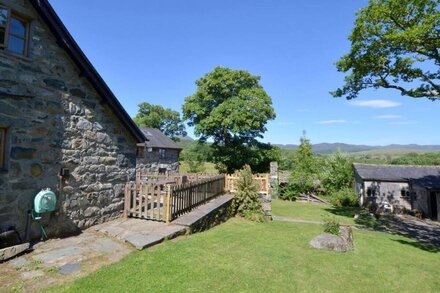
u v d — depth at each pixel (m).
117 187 8.93
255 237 8.94
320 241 8.44
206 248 6.75
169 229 7.46
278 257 6.84
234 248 7.15
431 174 27.08
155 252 5.99
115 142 8.94
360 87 15.80
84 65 7.53
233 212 13.48
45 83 6.67
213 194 12.91
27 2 6.29
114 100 8.53
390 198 25.88
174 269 5.23
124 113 8.94
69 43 7.11
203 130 31.23
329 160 29.55
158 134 33.88
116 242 6.51
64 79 7.17
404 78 13.75
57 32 6.78
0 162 5.80
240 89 31.23
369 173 27.75
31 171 6.31
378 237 12.46
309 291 5.07
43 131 6.61
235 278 5.19
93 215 7.94
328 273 6.18
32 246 5.96
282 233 10.27
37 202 6.23
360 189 27.34
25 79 6.21
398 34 10.93
